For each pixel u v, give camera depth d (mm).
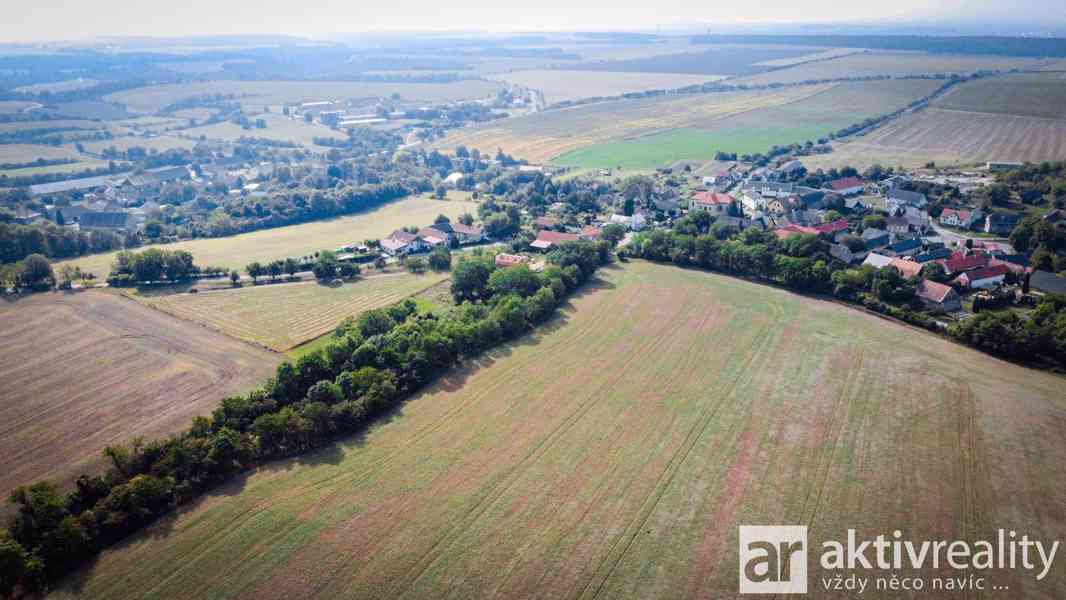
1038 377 101062
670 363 108812
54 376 109812
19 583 66062
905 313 123312
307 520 73688
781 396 97375
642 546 68875
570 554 68062
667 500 75688
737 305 132500
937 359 107375
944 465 80562
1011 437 85625
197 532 72438
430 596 63500
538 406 96375
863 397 96375
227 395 103250
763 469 80750
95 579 66938
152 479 75750
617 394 99250
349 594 64062
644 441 87000
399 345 107875
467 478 80250
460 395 99938
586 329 123062
